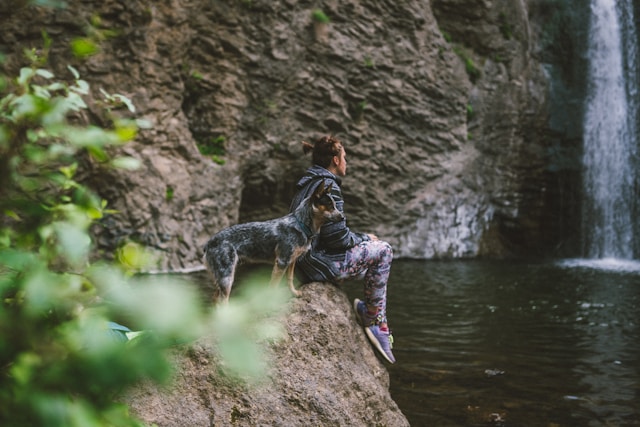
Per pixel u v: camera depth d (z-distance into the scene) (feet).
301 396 10.23
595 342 22.04
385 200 50.70
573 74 59.36
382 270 12.82
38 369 2.39
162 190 39.47
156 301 2.18
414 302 30.12
